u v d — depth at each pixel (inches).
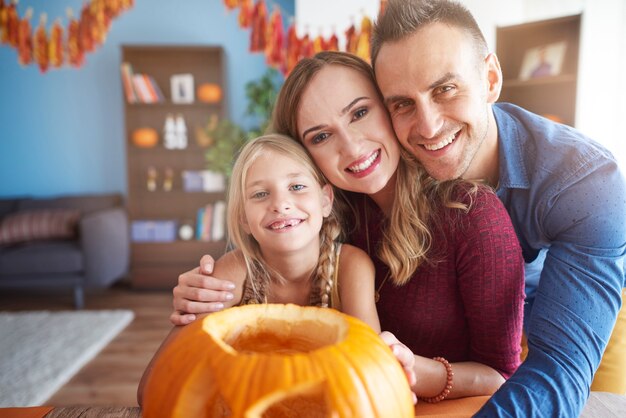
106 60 159.5
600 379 42.4
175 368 17.2
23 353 95.9
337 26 125.0
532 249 36.0
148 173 160.9
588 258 27.4
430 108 26.7
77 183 163.2
